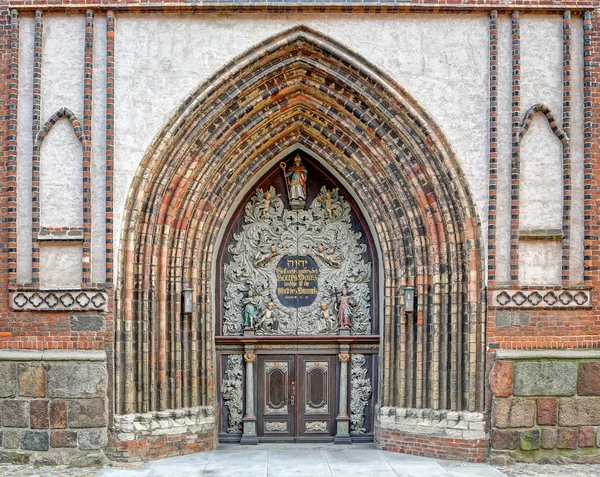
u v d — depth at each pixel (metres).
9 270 10.86
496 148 11.12
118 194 10.99
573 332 11.13
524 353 11.00
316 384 12.38
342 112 11.64
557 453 11.00
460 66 11.23
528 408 10.99
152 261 11.20
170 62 11.12
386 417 11.65
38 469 10.57
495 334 11.04
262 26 11.17
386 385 11.73
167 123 11.04
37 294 10.85
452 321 11.25
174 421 11.30
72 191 10.99
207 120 11.26
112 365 10.85
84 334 10.87
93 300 10.83
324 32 11.19
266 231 12.41
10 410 10.78
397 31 11.23
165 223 11.31
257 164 12.03
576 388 11.06
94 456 10.74
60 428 10.77
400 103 11.19
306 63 11.33
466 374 11.13
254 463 10.92
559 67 11.24
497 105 11.18
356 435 12.29
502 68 11.22
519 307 11.05
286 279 12.41
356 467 10.70
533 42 11.25
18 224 10.96
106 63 11.02
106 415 10.82
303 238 12.42
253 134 11.79
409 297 11.45
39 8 10.94
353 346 12.34
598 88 11.19
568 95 11.16
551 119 11.19
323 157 12.05
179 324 11.48
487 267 11.08
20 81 11.02
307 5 11.02
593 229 11.14
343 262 12.42
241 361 12.37
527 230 11.15
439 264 11.38
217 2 11.00
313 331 12.35
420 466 10.72
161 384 11.22
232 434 12.28
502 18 11.23
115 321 10.91
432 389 11.34
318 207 12.44
